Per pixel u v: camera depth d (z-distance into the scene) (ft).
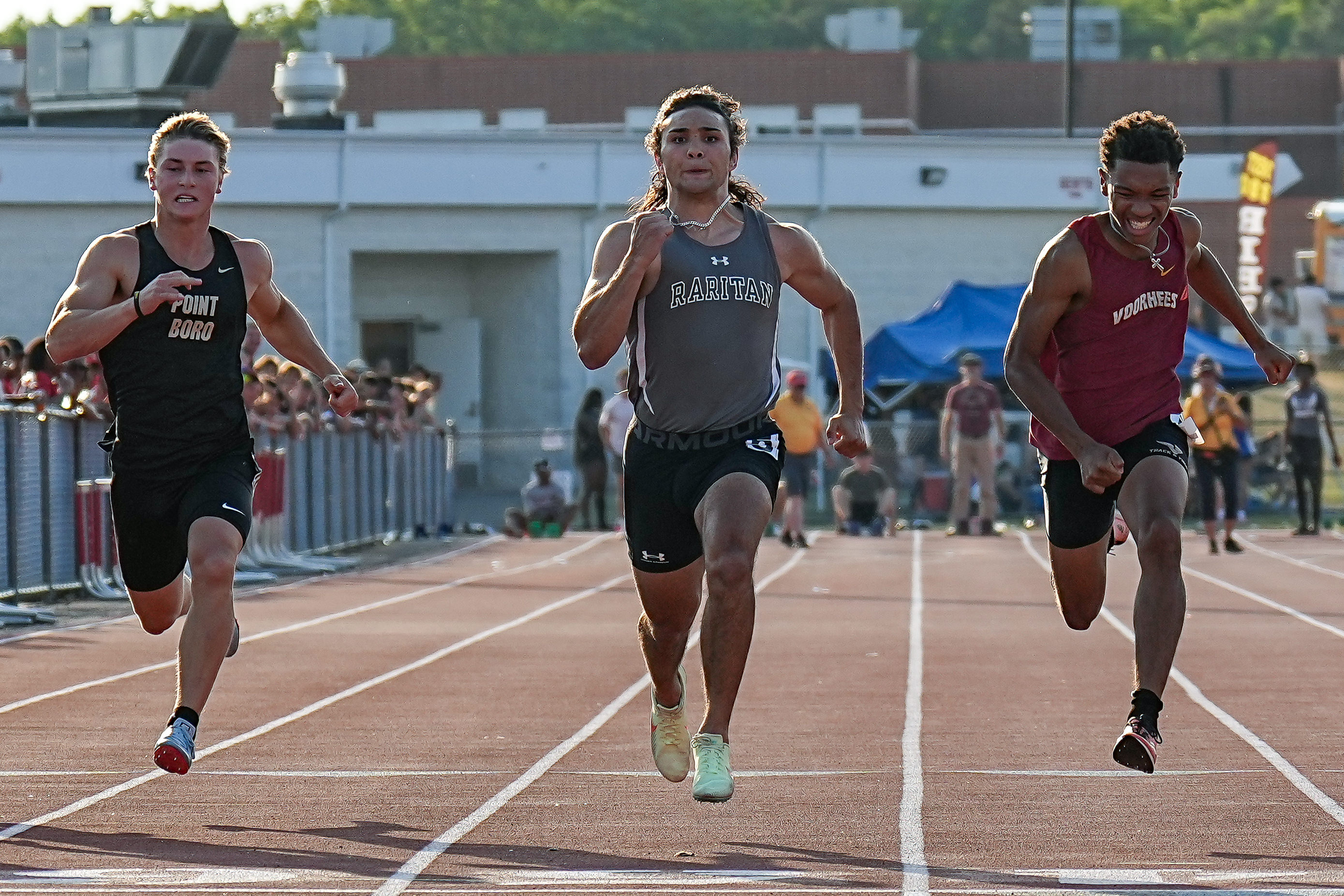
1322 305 298.56
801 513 178.81
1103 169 49.73
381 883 39.70
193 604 47.34
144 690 74.64
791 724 65.72
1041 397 49.67
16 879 40.11
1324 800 49.49
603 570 151.64
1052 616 111.55
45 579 110.83
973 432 195.42
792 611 115.55
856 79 421.18
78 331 47.01
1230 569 148.56
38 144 253.65
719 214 47.24
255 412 140.46
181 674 46.73
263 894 38.58
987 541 187.52
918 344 223.10
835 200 278.87
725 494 45.37
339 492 163.32
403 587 133.59
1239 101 472.03
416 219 268.82
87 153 254.88
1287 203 447.01
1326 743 59.98
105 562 119.14
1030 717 67.26
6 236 254.68
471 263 290.15
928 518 217.77
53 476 112.06
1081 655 88.79
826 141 278.67
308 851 43.50
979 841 44.39
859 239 280.72
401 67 436.35
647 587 47.93
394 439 183.21
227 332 49.75
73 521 115.34
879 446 219.00
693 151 46.47
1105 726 64.69
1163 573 46.93
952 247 282.36
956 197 280.72
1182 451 50.06
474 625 105.09
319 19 458.50
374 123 435.94
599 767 56.29
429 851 43.55
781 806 49.49
